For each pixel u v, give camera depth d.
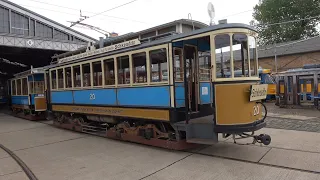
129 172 5.41
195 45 7.19
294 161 5.58
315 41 22.14
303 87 15.40
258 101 6.20
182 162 5.91
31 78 16.05
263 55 24.27
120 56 8.05
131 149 7.34
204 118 7.11
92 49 9.86
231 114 5.74
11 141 9.42
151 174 5.24
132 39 8.62
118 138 8.62
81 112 10.09
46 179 5.20
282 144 6.97
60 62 11.67
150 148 7.34
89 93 9.53
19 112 19.27
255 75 6.21
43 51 20.44
